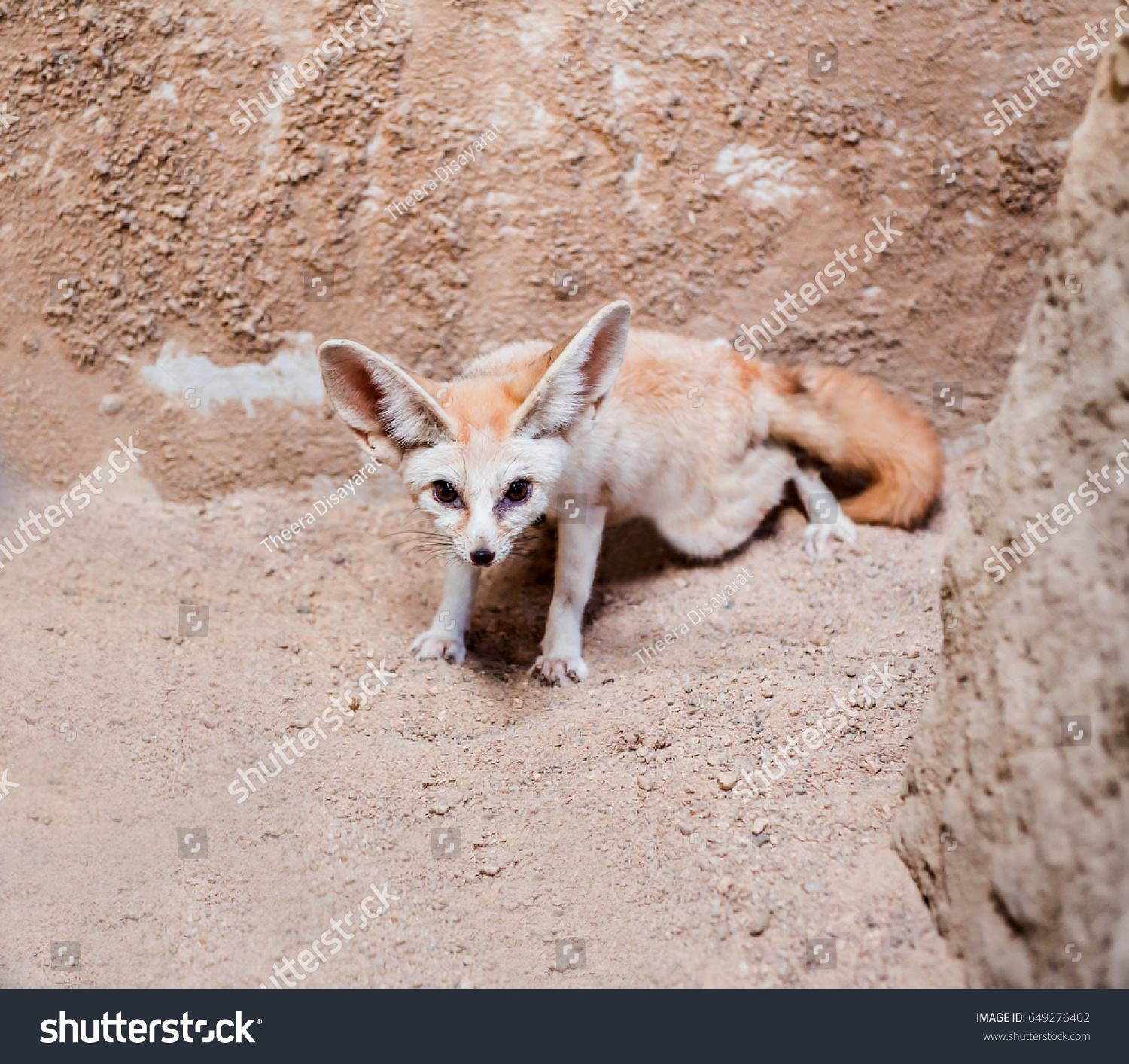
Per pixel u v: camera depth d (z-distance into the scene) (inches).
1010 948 85.0
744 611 159.9
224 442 180.2
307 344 177.2
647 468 158.2
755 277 177.3
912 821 99.7
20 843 115.0
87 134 170.6
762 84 170.1
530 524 135.8
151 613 154.4
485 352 177.6
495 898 106.9
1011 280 178.4
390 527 179.5
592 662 151.5
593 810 116.2
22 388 177.5
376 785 123.0
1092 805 78.6
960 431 185.0
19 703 132.9
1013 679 87.3
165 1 166.7
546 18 167.9
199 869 112.0
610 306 127.7
